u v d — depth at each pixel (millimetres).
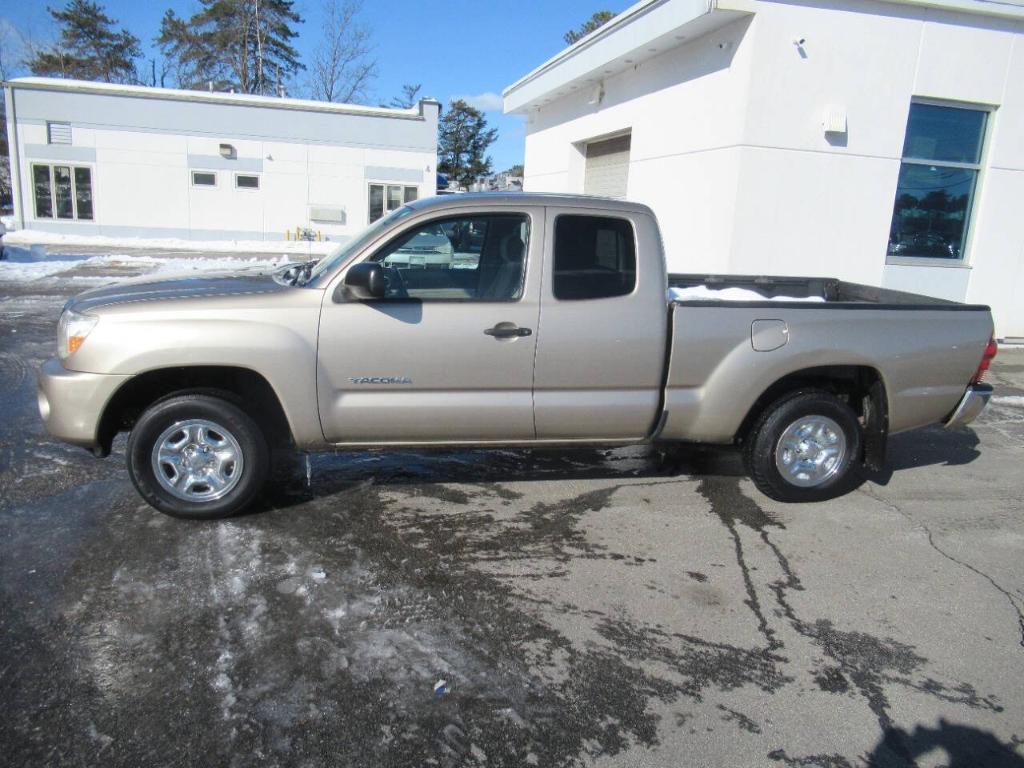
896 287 10281
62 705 2775
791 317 4648
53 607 3410
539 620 3475
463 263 4352
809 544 4395
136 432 4145
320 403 4211
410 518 4531
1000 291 10812
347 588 3680
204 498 4301
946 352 4898
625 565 4047
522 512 4691
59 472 5016
